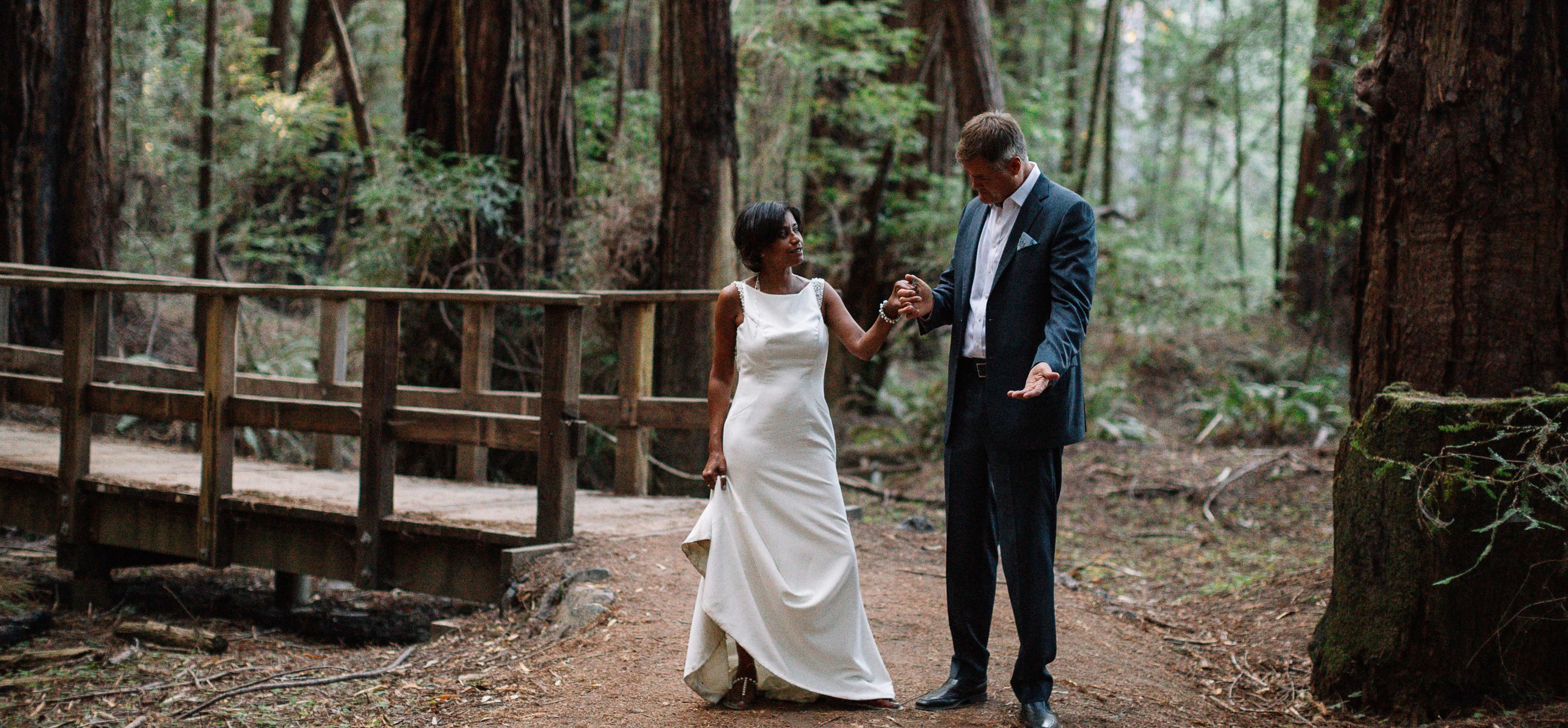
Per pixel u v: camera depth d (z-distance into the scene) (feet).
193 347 36.91
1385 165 14.01
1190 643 15.39
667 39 27.81
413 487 21.02
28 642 17.28
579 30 51.19
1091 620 15.58
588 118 38.37
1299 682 13.34
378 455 17.03
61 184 30.45
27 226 29.89
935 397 34.50
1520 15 12.88
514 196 28.81
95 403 19.80
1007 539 10.49
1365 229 14.42
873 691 10.98
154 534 19.35
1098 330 45.09
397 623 19.97
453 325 29.25
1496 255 13.03
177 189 41.73
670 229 27.96
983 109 30.66
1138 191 70.54
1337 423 31.89
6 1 29.19
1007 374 10.34
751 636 10.64
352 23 51.67
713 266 27.78
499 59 29.71
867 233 38.70
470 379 21.66
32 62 29.58
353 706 12.75
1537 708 11.37
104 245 31.24
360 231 31.37
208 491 18.39
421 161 29.27
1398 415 11.69
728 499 10.93
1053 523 10.64
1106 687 12.37
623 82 35.86
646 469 23.15
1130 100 77.51
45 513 20.66
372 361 17.10
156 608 20.40
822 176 41.50
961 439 10.88
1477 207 13.08
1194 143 80.94
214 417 18.30
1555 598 11.32
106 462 21.97
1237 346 43.52
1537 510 11.27
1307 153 45.88
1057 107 43.21
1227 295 43.37
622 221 29.84
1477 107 13.07
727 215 28.07
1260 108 62.28
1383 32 14.05
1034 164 10.70
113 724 12.91
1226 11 49.65
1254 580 18.67
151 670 15.30
